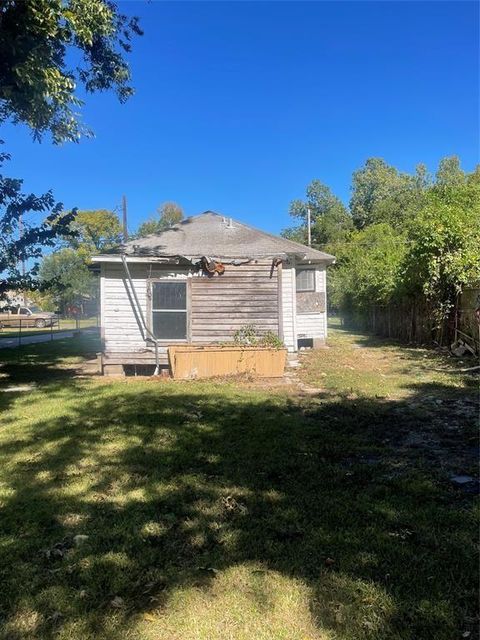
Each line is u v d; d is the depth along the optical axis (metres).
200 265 11.12
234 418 6.31
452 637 2.25
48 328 35.75
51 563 2.95
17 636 2.33
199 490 3.99
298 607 2.49
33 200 9.52
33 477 4.34
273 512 3.56
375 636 2.27
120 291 11.14
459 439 5.27
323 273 15.90
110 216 52.91
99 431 5.80
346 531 3.25
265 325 11.27
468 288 11.57
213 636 2.31
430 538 3.13
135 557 2.98
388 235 27.06
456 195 14.97
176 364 9.92
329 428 5.78
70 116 8.59
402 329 17.38
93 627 2.38
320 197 53.00
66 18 7.39
